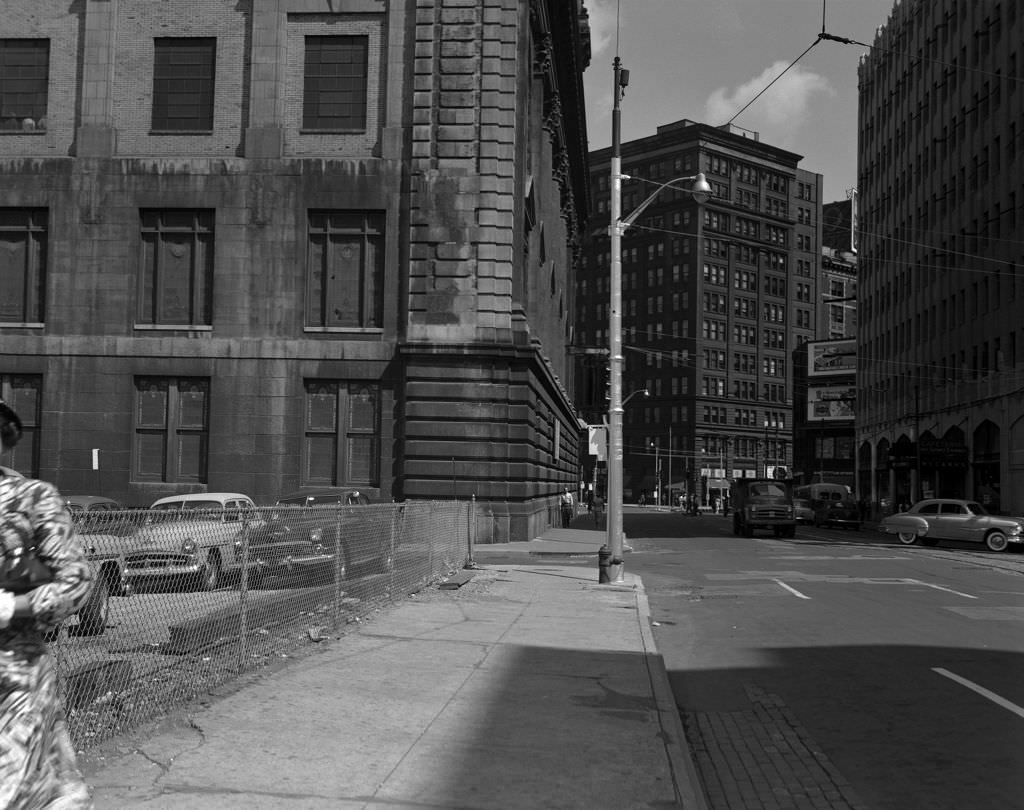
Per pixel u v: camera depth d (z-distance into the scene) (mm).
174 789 5812
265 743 6895
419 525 17016
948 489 58844
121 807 5453
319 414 31109
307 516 11117
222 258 31234
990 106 51969
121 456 30891
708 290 137500
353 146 31719
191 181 31406
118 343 31062
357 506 13023
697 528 52688
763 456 142000
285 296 31125
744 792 6547
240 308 31109
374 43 31891
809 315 150125
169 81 32125
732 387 139500
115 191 31406
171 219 31672
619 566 19297
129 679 7109
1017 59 48188
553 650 11250
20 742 3756
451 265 30562
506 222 30891
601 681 9555
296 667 9680
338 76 31969
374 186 31234
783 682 10227
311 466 30984
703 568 24750
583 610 15086
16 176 31547
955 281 57719
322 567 11719
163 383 31250
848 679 10297
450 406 30062
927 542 36875
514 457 30484
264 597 9891
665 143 140625
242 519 9234
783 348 145750
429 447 30062
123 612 7172
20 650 3824
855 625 14352
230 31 32062
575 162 66562
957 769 6996
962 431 55844
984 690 9641
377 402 30984
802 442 108625
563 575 21062
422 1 31406
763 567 25062
